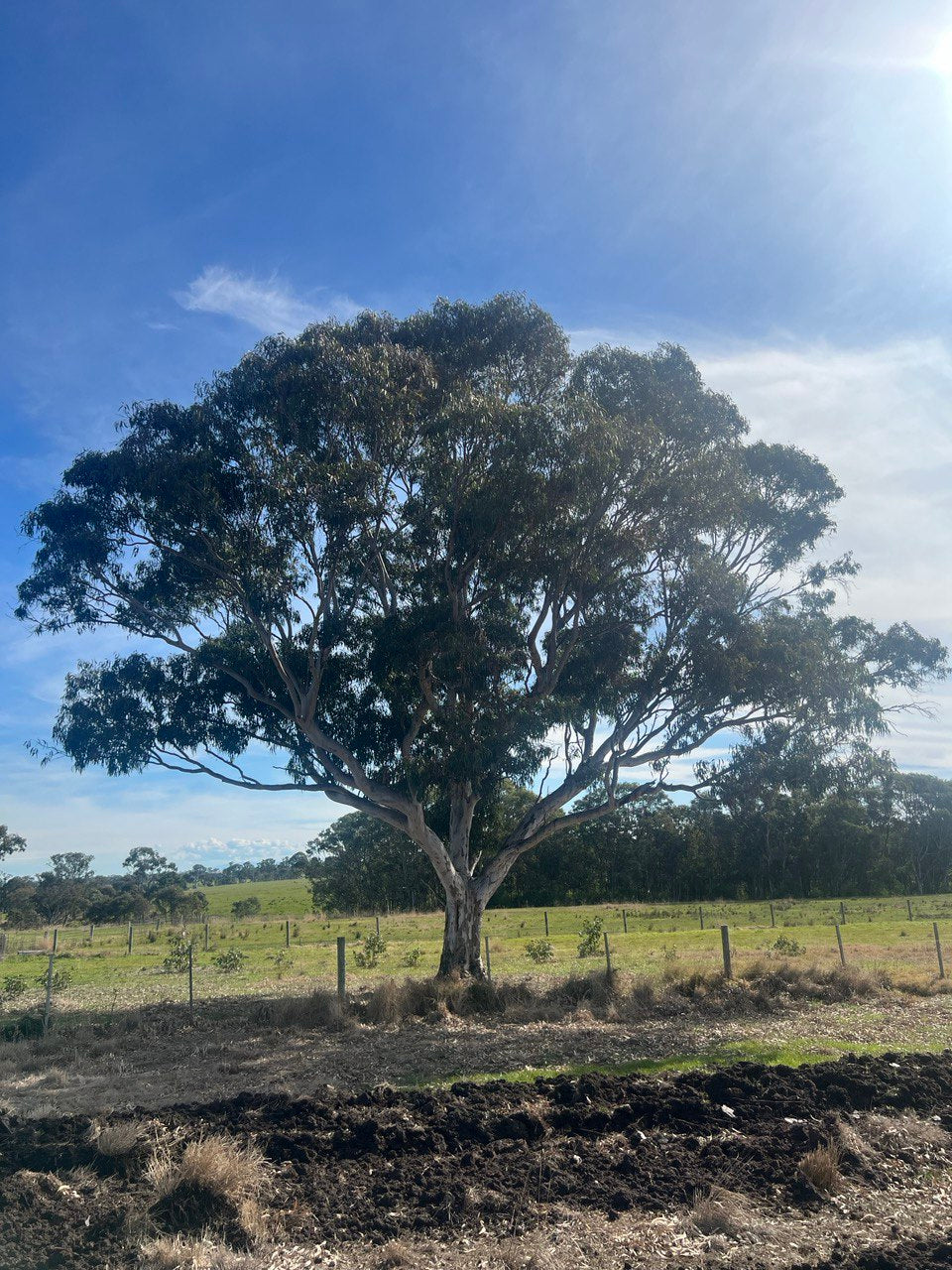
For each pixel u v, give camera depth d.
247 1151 7.81
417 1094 9.58
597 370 22.72
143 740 21.69
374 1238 6.67
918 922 47.00
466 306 22.67
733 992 18.52
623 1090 9.77
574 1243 6.52
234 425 20.27
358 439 20.34
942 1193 7.47
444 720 19.80
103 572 21.38
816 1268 6.00
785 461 23.30
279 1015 16.77
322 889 71.88
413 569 21.66
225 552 20.12
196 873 164.50
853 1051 13.01
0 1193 7.01
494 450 19.64
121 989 24.38
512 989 18.98
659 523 21.36
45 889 85.69
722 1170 7.77
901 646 23.11
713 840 78.62
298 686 21.95
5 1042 15.73
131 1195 7.07
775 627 21.92
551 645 22.03
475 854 25.11
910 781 80.88
